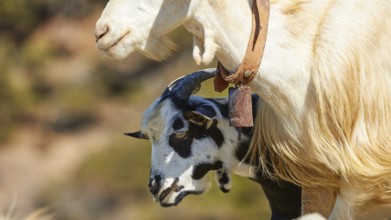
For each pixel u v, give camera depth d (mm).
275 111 10414
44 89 57938
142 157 46375
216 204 35781
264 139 10727
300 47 10273
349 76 10195
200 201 36094
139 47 10219
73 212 46406
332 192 10805
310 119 10297
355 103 10258
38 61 59062
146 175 46125
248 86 10297
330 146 10320
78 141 54219
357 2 10414
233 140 10969
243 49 10164
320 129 10297
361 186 10398
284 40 10242
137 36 10156
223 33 10148
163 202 10992
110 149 47094
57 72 58750
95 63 58719
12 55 59406
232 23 10125
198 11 10078
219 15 10102
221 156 11047
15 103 56062
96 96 56906
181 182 10961
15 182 50344
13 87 56594
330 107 10227
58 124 55750
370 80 10281
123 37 10148
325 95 10203
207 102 11023
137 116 53688
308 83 10258
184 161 10953
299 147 10461
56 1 61969
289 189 11078
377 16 10367
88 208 46281
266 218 35188
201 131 10953
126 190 46125
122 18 10156
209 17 10102
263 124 10656
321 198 10867
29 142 54750
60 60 59844
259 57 10156
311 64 10258
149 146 46594
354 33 10258
